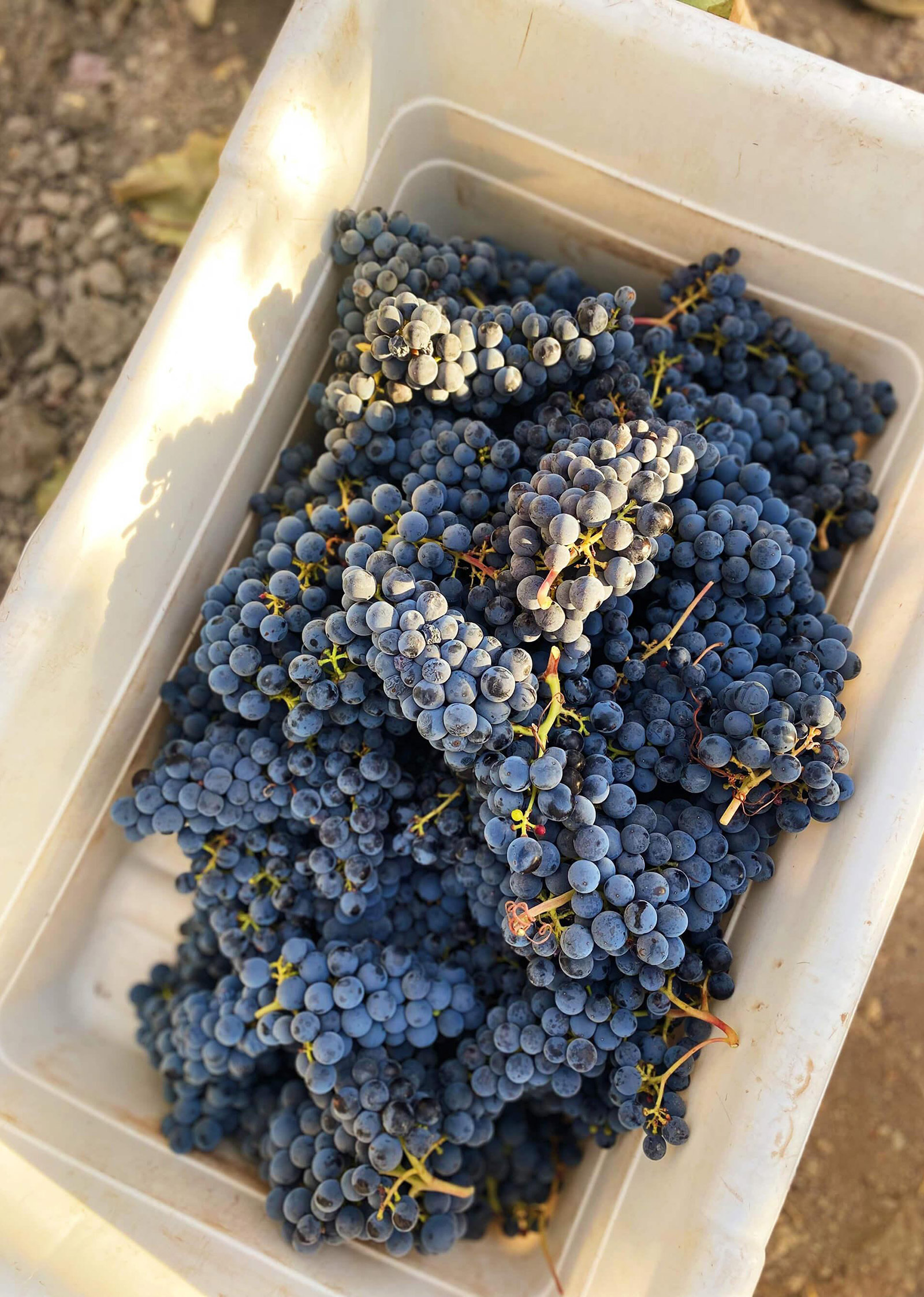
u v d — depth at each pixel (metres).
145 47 0.93
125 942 0.63
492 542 0.47
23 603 0.48
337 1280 0.50
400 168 0.59
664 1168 0.47
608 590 0.43
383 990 0.50
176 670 0.57
